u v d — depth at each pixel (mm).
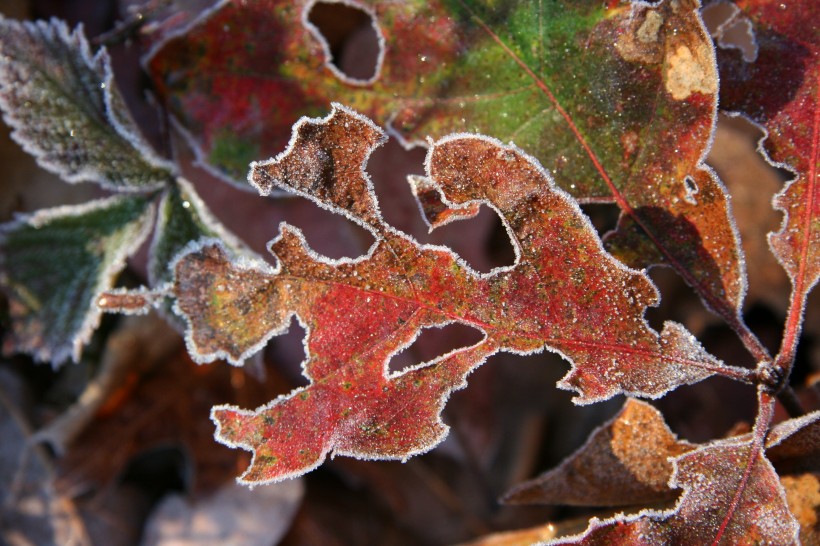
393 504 303
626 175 228
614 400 299
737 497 218
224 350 220
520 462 305
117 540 293
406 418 219
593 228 218
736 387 285
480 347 220
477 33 233
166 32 247
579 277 220
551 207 218
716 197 223
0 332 282
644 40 224
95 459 291
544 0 230
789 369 223
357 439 218
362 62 295
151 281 243
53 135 242
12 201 286
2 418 294
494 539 246
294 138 217
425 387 219
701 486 219
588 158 229
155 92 247
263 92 242
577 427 304
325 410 219
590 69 228
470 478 306
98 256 247
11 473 293
